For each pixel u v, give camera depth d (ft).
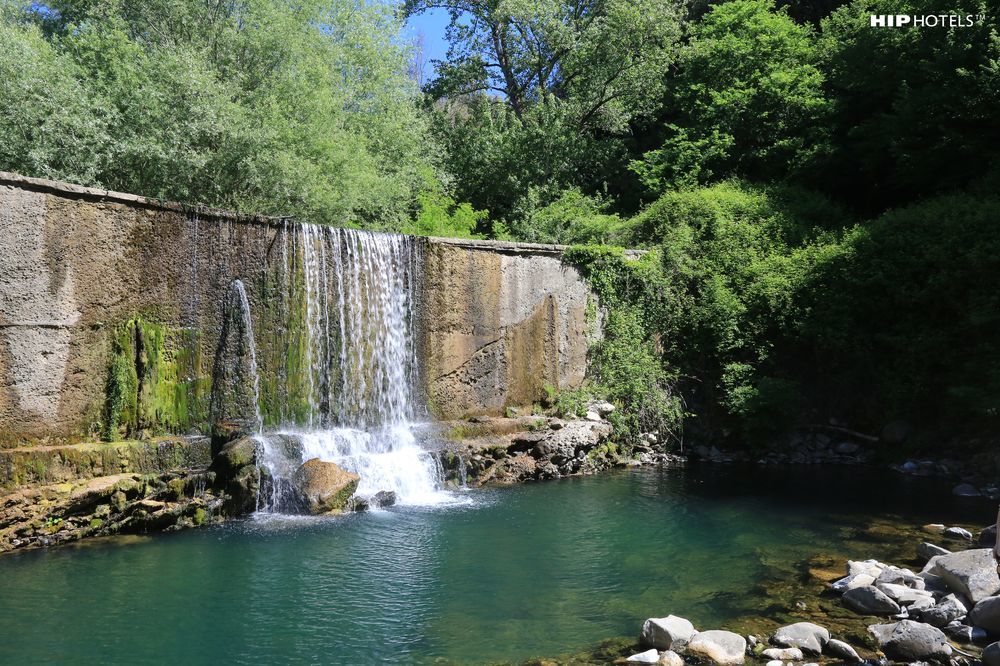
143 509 32.09
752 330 55.72
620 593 26.03
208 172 50.60
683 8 98.43
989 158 59.26
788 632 21.49
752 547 31.42
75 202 31.96
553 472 46.29
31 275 30.55
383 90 84.33
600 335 55.72
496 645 21.68
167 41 62.85
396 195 70.13
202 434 36.45
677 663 20.01
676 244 59.88
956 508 38.01
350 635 22.43
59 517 30.37
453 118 108.99
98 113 47.09
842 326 53.01
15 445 30.12
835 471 48.78
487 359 49.19
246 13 66.44
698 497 40.83
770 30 82.43
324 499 35.53
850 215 67.92
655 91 97.25
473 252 48.62
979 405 45.57
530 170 88.79
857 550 30.73
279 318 39.70
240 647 21.52
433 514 36.45
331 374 41.91
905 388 50.85
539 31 99.55
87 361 32.58
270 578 27.17
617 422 52.06
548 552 30.78
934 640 20.35
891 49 68.33
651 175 82.33
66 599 24.81
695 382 57.47
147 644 21.65
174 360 35.63
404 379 45.37
